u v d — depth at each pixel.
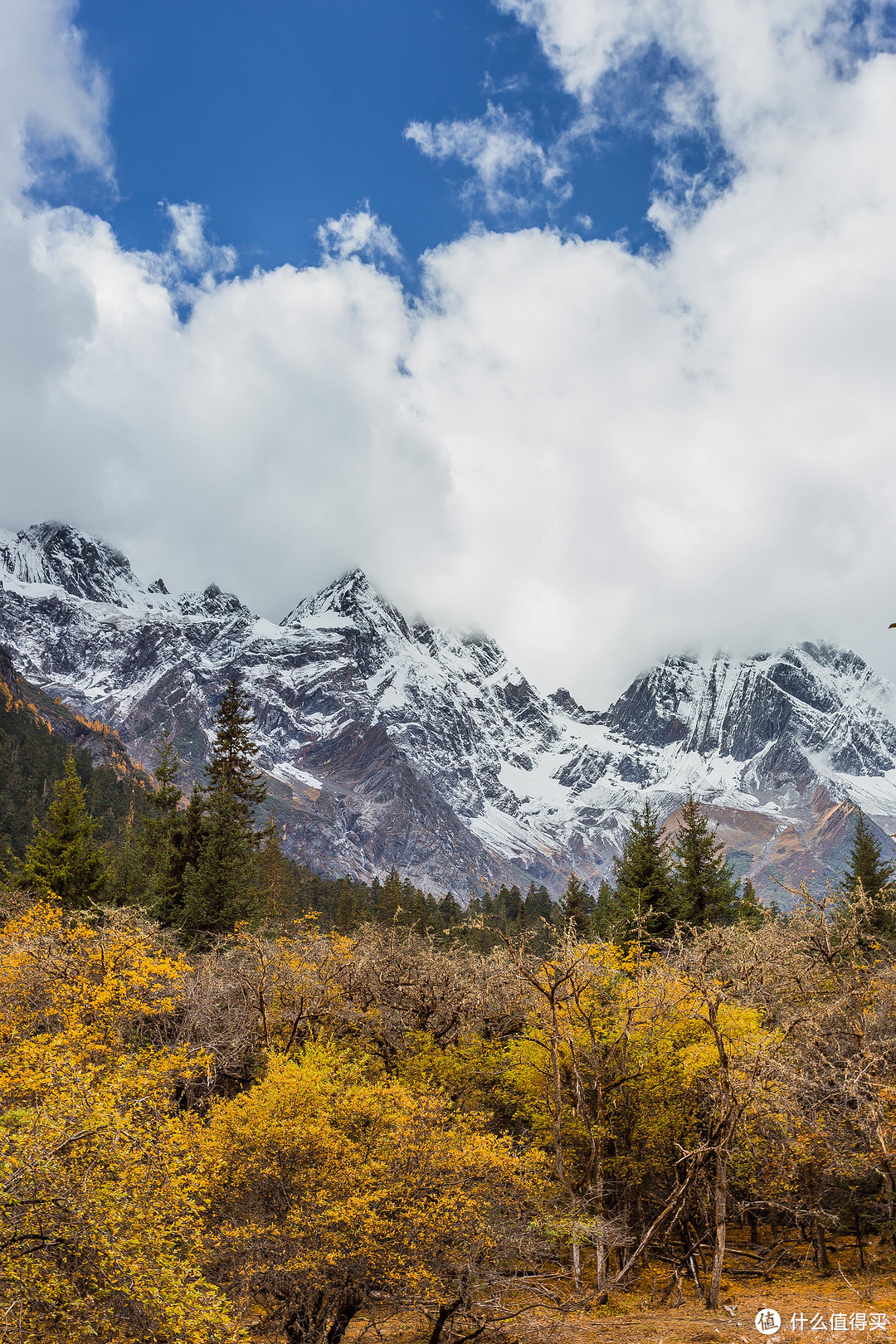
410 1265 14.41
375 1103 16.95
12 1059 13.71
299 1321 14.94
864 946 23.61
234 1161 15.11
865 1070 18.67
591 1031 21.47
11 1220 9.30
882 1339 14.83
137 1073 14.58
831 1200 22.16
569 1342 15.71
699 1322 16.48
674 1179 23.47
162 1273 10.05
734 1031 21.45
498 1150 16.91
